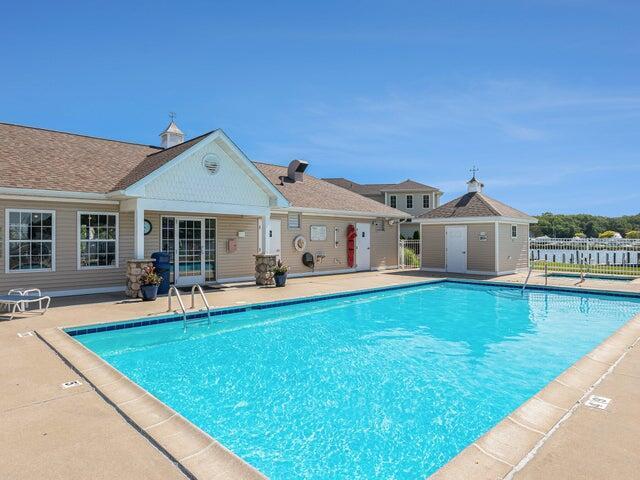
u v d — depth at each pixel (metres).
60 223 11.73
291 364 6.93
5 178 10.48
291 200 17.81
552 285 15.18
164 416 4.02
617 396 4.55
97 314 9.15
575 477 2.99
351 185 48.47
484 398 5.51
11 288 10.93
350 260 20.44
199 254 14.91
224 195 13.57
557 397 4.51
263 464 3.92
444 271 20.53
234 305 10.54
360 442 4.34
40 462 3.21
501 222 19.12
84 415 4.09
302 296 12.12
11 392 4.68
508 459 3.26
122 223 12.89
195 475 3.01
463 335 8.99
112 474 3.05
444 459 4.02
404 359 7.23
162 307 10.09
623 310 12.00
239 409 5.15
